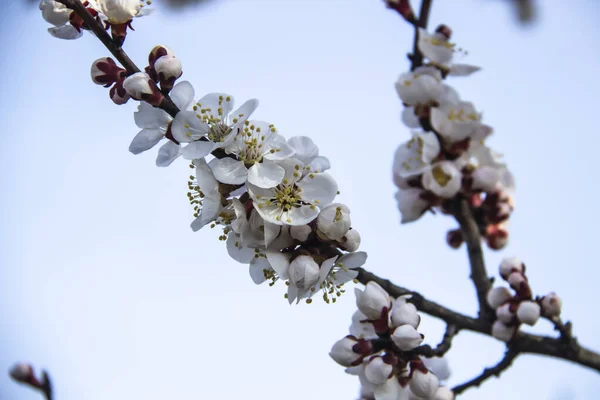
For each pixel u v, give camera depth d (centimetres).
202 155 47
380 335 50
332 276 49
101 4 48
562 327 52
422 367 50
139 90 47
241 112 48
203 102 48
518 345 53
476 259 54
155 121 49
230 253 49
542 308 52
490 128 55
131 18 48
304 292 48
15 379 51
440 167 55
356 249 48
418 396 50
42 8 49
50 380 52
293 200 48
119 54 48
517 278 53
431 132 55
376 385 50
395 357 49
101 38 48
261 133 48
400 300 50
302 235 48
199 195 49
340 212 48
